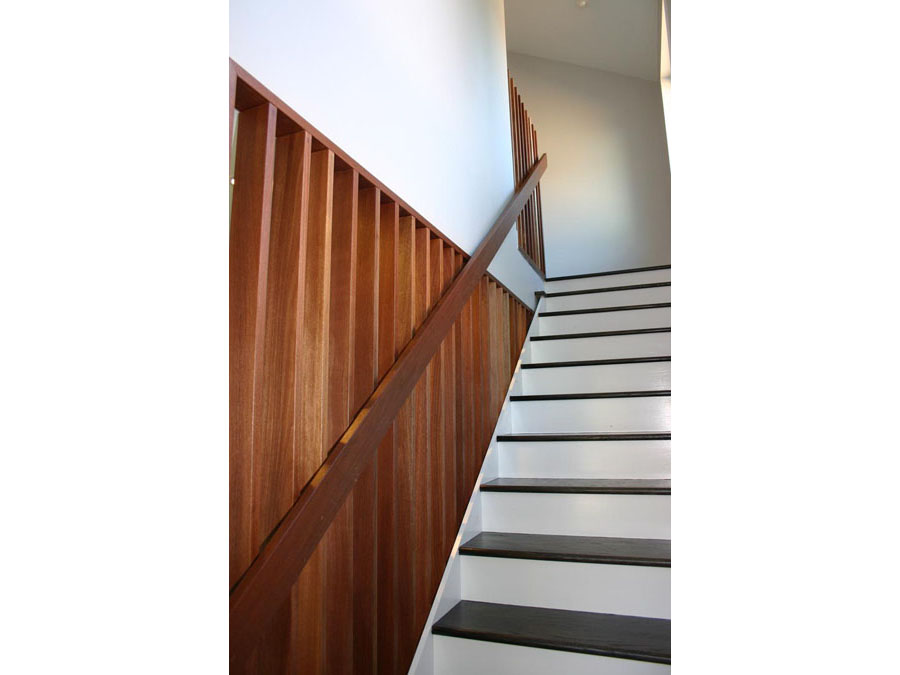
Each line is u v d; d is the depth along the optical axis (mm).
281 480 1221
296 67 1309
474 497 2367
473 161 2629
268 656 1211
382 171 1716
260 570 1052
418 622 1823
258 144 1182
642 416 2799
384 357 1738
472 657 1829
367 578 1534
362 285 1633
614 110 5441
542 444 2664
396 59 1860
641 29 4770
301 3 1348
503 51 3334
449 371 2168
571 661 1717
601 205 5363
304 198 1293
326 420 1443
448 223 2268
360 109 1602
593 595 1977
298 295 1256
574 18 4859
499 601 2078
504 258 3104
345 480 1319
